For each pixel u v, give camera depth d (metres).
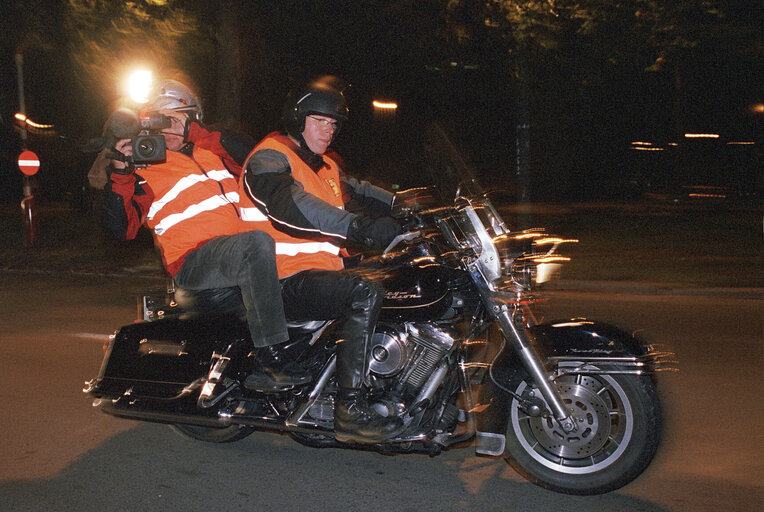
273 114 20.61
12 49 16.14
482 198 3.97
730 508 3.89
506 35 14.40
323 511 3.94
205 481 4.31
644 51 15.28
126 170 3.89
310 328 4.08
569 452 4.04
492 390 4.03
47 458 4.63
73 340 7.59
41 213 23.73
